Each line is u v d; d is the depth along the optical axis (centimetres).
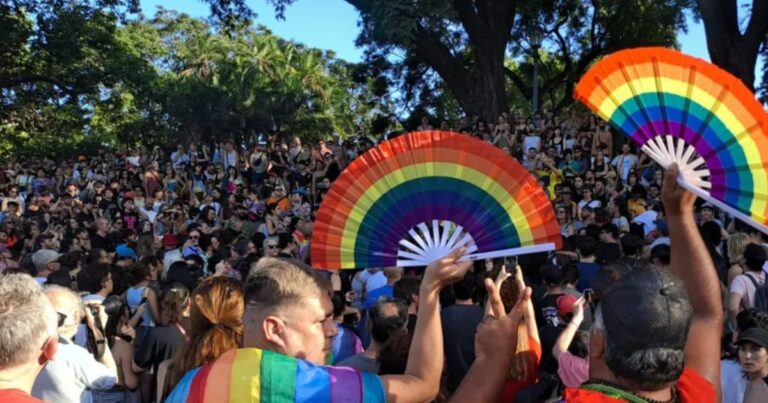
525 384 286
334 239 218
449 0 2020
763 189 195
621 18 3078
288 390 193
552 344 416
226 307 263
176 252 981
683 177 198
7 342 206
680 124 200
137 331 584
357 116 4928
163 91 3058
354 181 218
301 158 1845
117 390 493
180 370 258
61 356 393
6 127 3534
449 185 215
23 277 222
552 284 516
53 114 3061
